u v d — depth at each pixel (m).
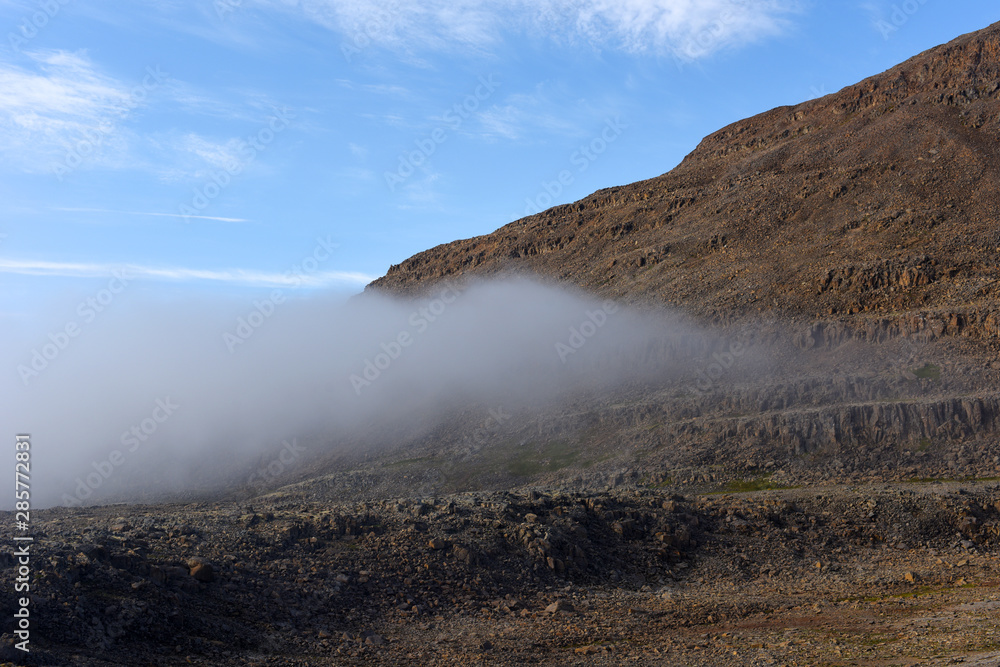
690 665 34.44
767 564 56.28
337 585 42.31
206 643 33.44
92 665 28.86
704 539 59.38
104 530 44.69
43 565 34.47
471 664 35.19
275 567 42.50
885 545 61.25
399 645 37.50
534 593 46.44
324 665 34.00
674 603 46.25
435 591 44.22
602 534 56.69
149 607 34.09
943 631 37.47
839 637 38.28
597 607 45.00
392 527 50.78
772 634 39.69
